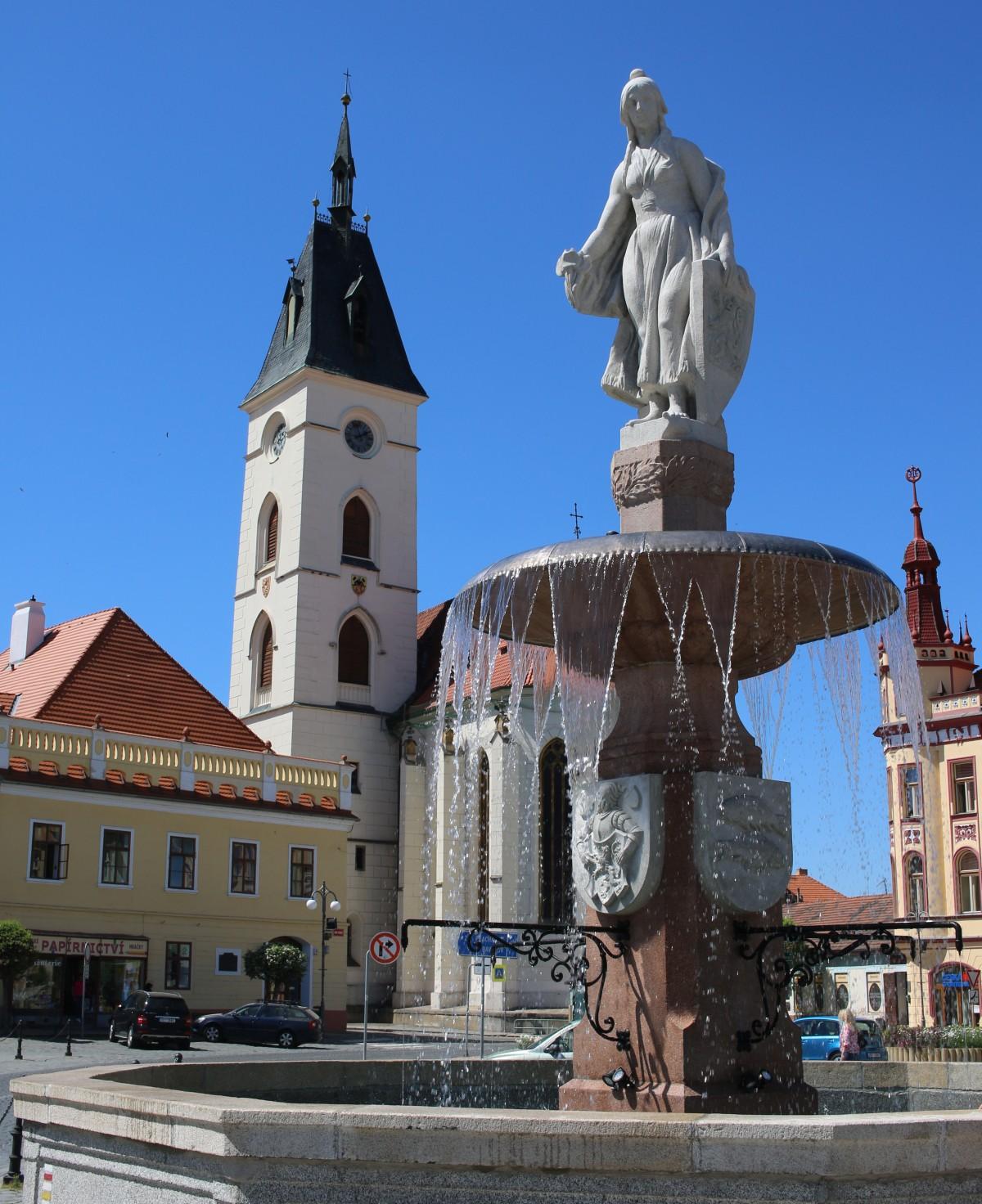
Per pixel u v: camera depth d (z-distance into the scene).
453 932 57.81
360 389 73.00
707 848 10.78
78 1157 9.04
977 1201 6.80
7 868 45.88
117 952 47.78
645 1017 10.69
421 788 65.56
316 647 68.62
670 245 12.79
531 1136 6.92
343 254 75.94
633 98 13.03
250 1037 42.75
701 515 12.30
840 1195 6.61
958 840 55.81
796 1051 10.83
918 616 61.28
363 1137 7.18
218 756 52.50
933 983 53.38
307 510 69.94
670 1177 6.78
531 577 10.96
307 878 53.44
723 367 12.68
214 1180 7.60
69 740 48.69
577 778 11.84
